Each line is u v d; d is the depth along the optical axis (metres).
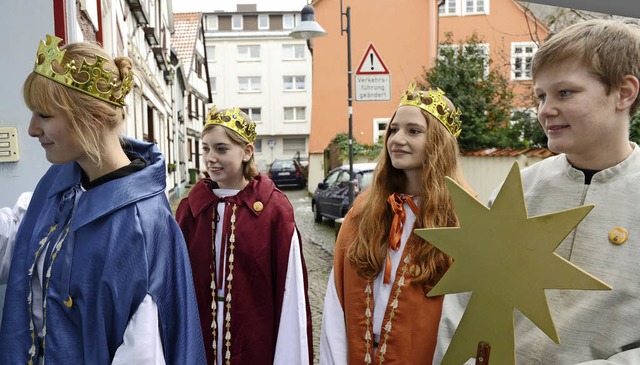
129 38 9.67
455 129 1.85
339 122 18.20
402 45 17.38
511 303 1.19
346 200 9.02
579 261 1.21
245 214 2.27
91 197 1.32
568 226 1.12
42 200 1.47
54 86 1.25
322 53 17.98
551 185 1.33
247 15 44.97
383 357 1.69
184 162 23.34
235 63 40.62
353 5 17.50
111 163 1.37
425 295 1.69
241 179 2.40
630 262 1.13
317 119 18.27
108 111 1.32
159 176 1.41
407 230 1.77
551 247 1.14
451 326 1.47
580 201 1.26
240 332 2.20
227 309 2.20
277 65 40.62
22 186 2.71
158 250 1.33
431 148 1.75
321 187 10.51
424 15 17.20
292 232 2.27
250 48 40.72
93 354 1.27
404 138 1.76
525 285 1.17
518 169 1.19
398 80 17.36
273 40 40.47
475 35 10.02
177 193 17.36
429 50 17.14
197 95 29.81
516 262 1.19
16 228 1.55
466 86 8.98
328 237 8.85
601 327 1.15
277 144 40.91
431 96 1.80
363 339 1.73
